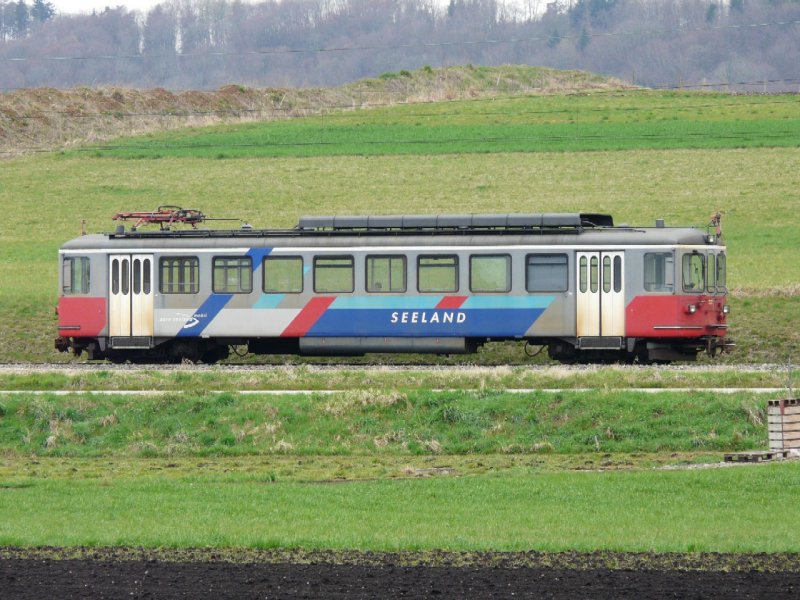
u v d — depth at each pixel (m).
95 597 70.31
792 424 113.38
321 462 119.94
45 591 71.38
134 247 172.88
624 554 77.31
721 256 166.25
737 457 111.12
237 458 124.38
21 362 189.62
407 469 111.75
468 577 72.88
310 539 81.19
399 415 131.38
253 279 169.62
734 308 193.50
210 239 171.38
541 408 129.50
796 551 77.44
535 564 75.31
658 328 160.88
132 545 80.94
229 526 86.12
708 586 70.94
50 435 131.12
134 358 177.12
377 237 167.50
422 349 166.12
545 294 163.12
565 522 85.81
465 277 164.75
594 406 128.62
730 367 159.12
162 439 130.75
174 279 171.88
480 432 127.19
